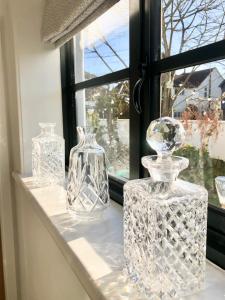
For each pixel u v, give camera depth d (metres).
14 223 1.70
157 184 0.51
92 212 0.83
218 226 0.61
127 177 1.01
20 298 1.76
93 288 0.50
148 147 0.84
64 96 1.49
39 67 1.39
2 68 1.57
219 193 0.63
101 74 1.16
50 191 1.11
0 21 1.51
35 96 1.40
